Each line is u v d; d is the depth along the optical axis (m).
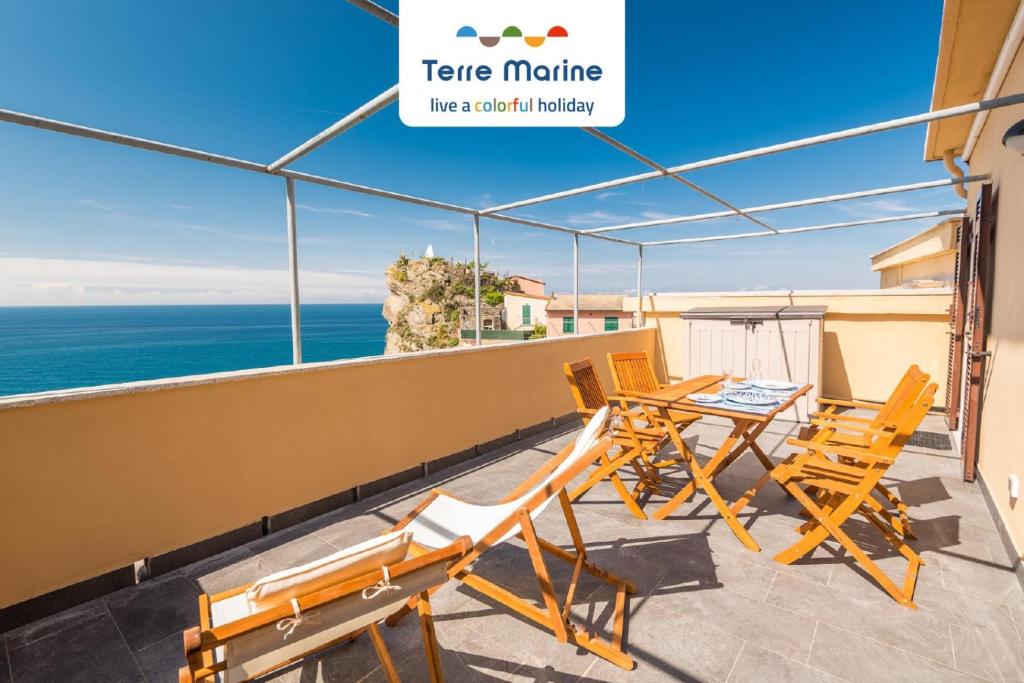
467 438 4.48
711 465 3.03
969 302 4.33
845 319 6.84
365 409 3.60
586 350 6.27
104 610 2.28
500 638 2.04
